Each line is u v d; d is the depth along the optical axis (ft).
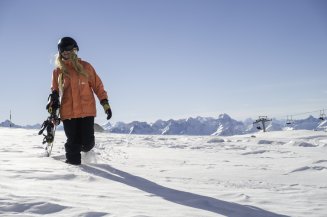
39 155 17.37
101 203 8.04
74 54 15.37
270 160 21.09
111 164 16.42
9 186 9.32
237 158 22.11
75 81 15.24
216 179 13.39
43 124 15.46
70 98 15.19
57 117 15.33
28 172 11.73
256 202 9.75
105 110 15.52
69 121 15.16
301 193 11.12
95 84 15.66
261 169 16.25
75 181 10.99
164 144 35.45
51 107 15.14
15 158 16.05
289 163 19.07
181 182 12.46
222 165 17.67
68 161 14.88
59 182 10.51
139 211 7.55
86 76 15.34
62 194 8.75
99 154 20.72
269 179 13.73
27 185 9.68
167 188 10.85
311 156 24.79
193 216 7.56
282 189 11.86
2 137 37.24
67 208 7.08
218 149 30.60
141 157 20.31
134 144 33.68
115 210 7.45
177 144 35.76
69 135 15.12
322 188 12.19
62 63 15.30
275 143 42.68
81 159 16.10
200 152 25.82
